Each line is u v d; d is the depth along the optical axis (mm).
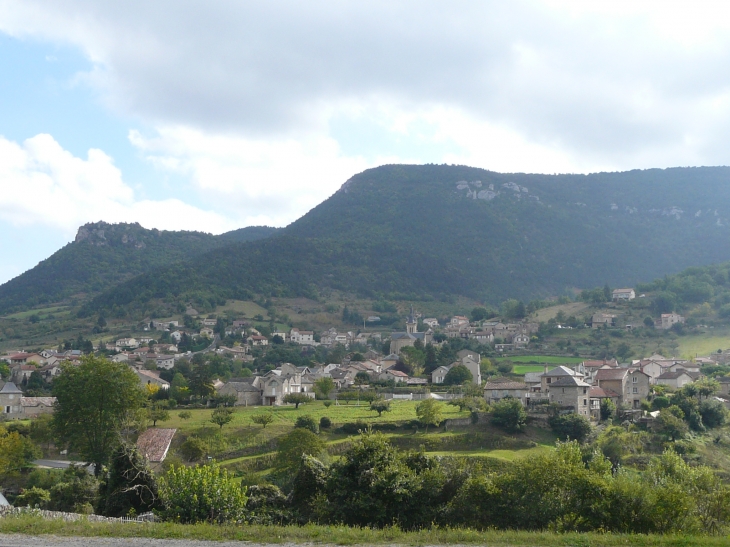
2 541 29219
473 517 40969
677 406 118438
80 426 87438
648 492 40656
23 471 94625
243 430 110562
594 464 47969
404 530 38219
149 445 95812
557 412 119125
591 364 176875
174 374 190625
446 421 116125
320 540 31141
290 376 161375
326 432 112750
